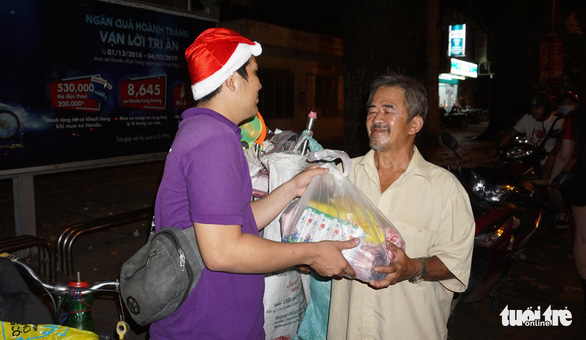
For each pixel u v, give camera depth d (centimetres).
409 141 202
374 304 195
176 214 153
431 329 195
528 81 1656
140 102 536
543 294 452
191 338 153
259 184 234
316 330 242
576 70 2116
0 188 890
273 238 225
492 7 1669
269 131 283
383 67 524
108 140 509
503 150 603
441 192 191
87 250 536
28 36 433
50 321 173
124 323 191
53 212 700
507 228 354
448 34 2492
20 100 434
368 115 201
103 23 491
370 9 518
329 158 196
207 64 154
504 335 376
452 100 3603
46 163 459
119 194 835
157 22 545
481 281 354
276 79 1673
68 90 468
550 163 538
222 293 153
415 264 179
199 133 147
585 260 368
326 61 1909
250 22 1502
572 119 380
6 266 168
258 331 168
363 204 188
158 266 146
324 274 165
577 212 362
